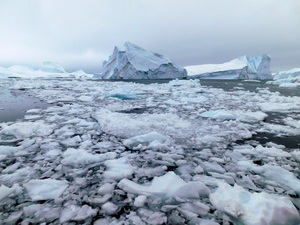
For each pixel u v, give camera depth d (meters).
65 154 2.70
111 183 2.06
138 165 2.48
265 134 3.80
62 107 6.12
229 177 2.16
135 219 1.54
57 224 1.49
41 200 1.76
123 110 6.04
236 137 3.58
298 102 7.69
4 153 2.69
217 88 15.09
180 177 2.18
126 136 3.58
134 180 2.12
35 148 2.95
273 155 2.76
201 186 1.89
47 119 4.71
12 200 1.76
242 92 11.70
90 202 1.75
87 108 6.14
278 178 2.17
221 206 1.66
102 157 2.67
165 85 17.05
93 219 1.54
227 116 4.93
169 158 2.67
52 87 14.38
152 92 11.52
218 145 3.18
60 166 2.38
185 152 2.90
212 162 2.56
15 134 3.41
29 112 5.46
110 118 4.61
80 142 3.26
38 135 3.53
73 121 4.51
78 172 2.27
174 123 4.46
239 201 1.69
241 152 2.88
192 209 1.66
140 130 3.89
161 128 4.05
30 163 2.47
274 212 1.52
